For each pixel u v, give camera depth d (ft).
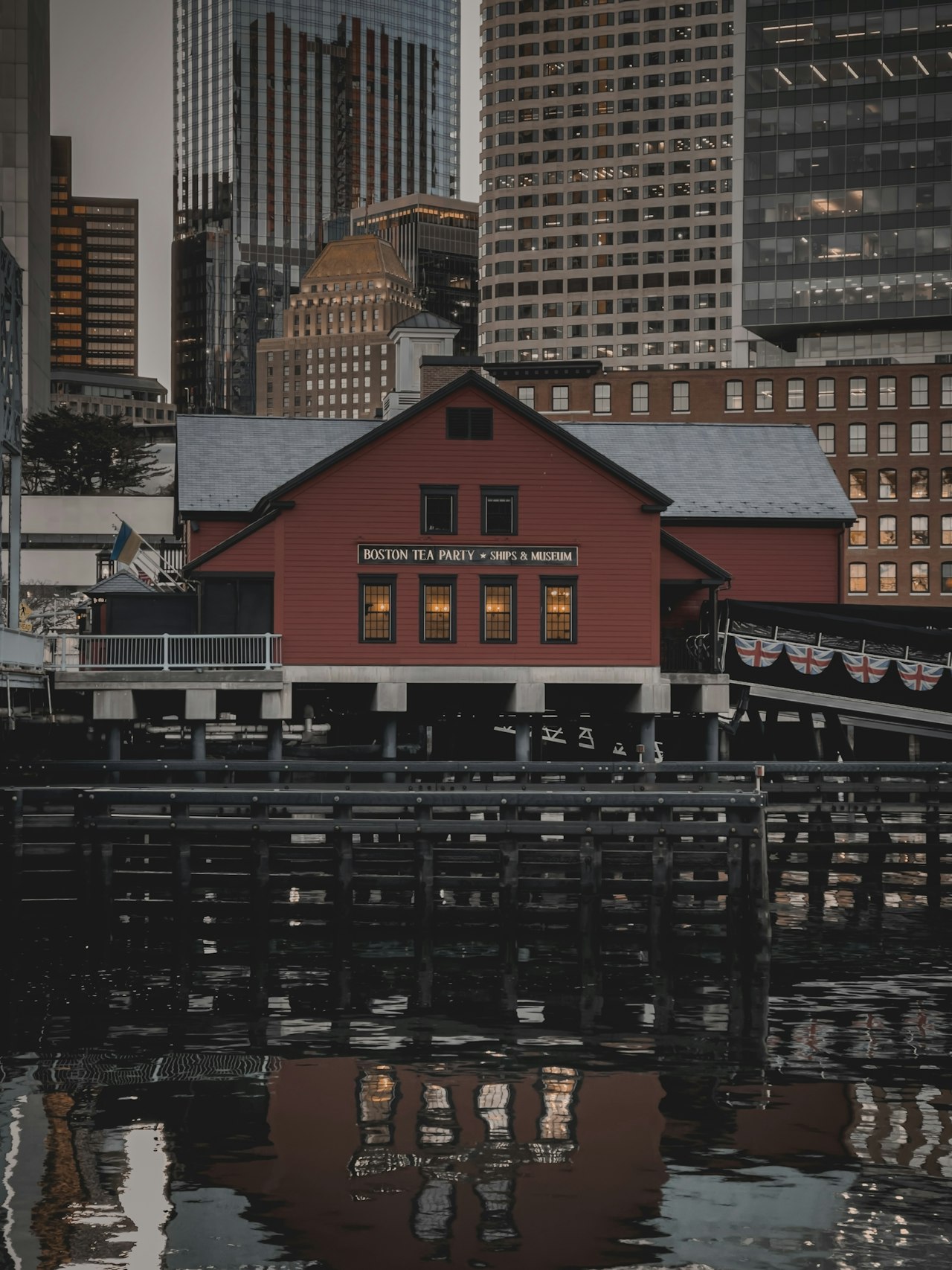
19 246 490.49
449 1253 48.78
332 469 150.10
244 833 114.73
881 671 165.27
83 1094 64.75
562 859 93.61
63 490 428.97
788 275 401.90
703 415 331.98
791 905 117.70
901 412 330.13
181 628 159.02
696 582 158.20
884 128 395.75
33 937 95.14
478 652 150.92
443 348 204.44
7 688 132.46
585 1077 67.97
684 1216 51.75
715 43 644.69
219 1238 49.67
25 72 489.67
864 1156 57.62
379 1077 67.62
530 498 151.84
